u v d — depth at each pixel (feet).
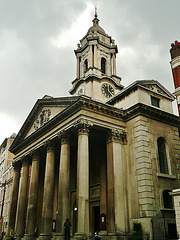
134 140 86.02
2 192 202.39
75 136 94.12
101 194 91.76
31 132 118.73
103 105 85.61
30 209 99.60
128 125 90.02
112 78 146.72
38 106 111.45
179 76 72.69
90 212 96.32
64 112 87.66
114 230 75.87
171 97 103.04
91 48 152.15
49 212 88.53
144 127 85.76
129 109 89.45
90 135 93.86
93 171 100.83
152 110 88.94
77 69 158.81
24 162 117.08
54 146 96.37
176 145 93.35
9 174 189.16
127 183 83.25
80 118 80.59
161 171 85.46
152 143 85.56
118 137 87.40
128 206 80.38
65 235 70.95
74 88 149.18
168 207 81.35
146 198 75.72
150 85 97.30
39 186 125.59
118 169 83.25
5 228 170.19
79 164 76.13
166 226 74.90
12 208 118.93
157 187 79.87
